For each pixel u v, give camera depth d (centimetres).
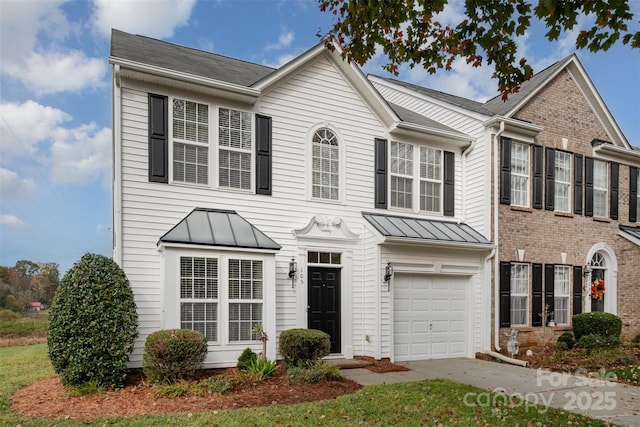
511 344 1221
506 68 665
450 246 1190
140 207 915
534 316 1339
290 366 864
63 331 729
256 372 807
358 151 1195
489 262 1274
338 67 1180
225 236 923
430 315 1207
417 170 1290
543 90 1440
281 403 671
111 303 754
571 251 1442
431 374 948
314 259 1101
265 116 1067
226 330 897
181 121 975
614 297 1539
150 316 899
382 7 618
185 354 749
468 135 1367
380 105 1211
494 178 1301
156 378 746
